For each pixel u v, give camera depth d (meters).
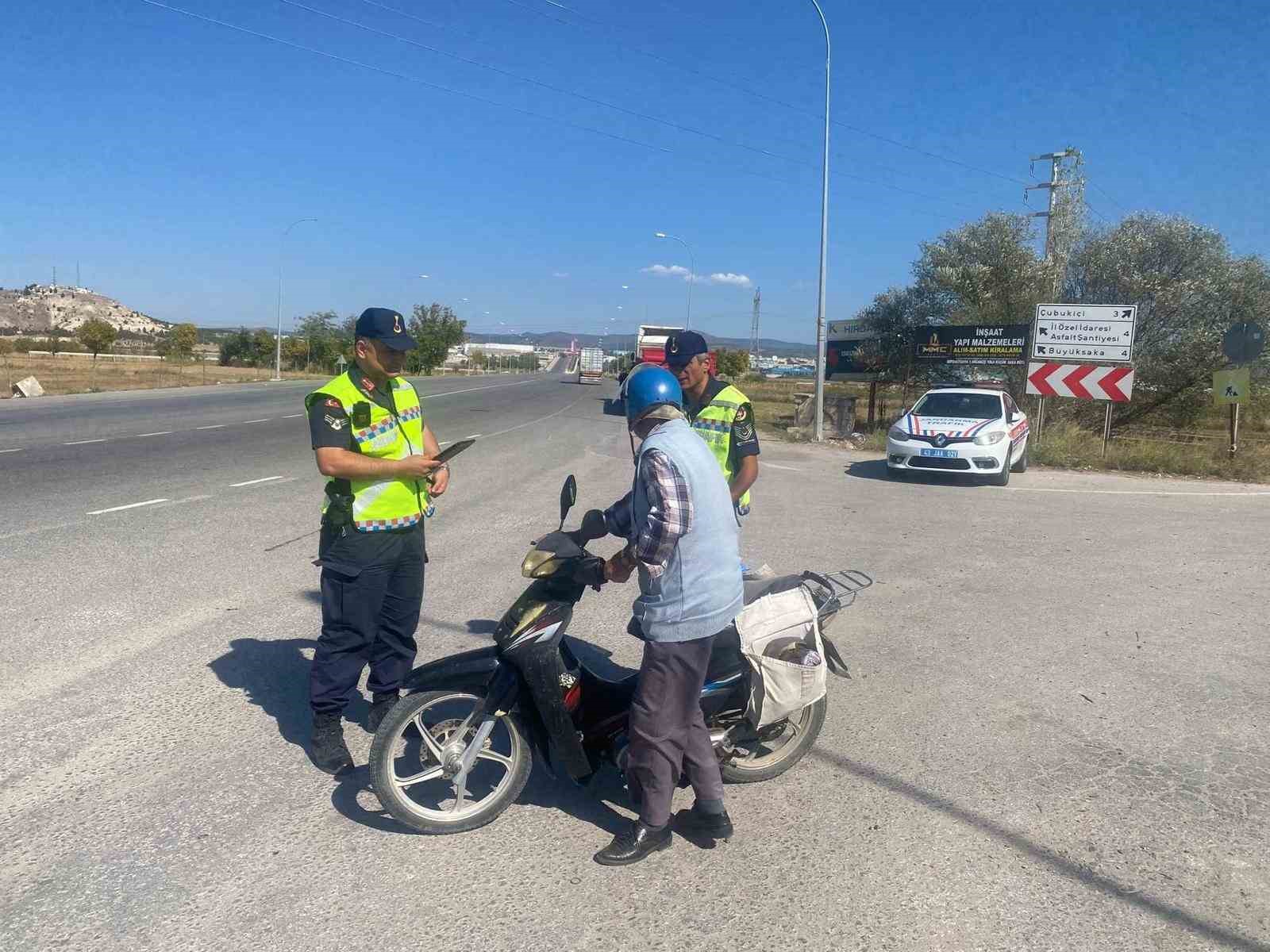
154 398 31.16
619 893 3.15
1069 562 8.28
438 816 3.48
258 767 3.99
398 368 3.92
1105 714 4.77
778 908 3.07
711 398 4.49
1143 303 20.94
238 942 2.84
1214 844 3.52
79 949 2.79
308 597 6.50
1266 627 6.33
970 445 13.81
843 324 24.80
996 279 23.38
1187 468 16.06
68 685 4.82
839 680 5.21
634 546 3.28
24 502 9.89
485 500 11.27
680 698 3.28
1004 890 3.20
